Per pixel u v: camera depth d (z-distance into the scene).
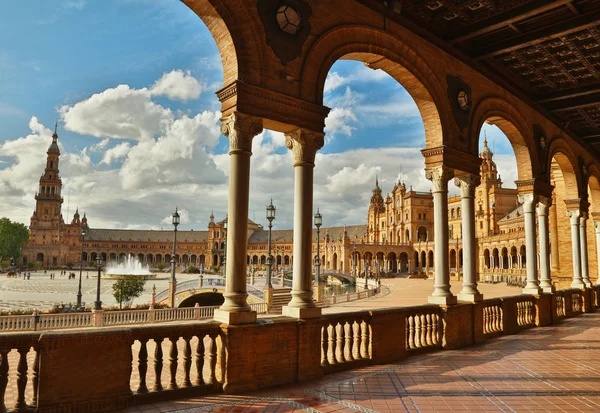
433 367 8.77
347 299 39.88
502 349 10.82
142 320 23.12
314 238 156.12
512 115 14.60
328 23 8.71
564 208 25.48
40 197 163.50
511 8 10.27
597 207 22.69
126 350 6.09
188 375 6.71
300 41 8.19
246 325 7.05
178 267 145.12
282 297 34.69
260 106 7.55
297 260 8.09
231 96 7.45
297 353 7.67
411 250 112.44
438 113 11.41
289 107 7.91
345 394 6.89
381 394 6.90
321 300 35.88
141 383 6.27
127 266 147.62
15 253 153.75
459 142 11.95
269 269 31.80
